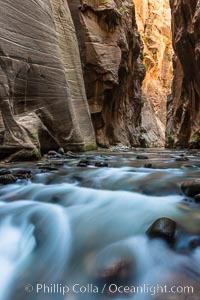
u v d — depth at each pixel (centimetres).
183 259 203
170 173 512
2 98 715
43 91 925
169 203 320
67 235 251
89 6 1784
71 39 1358
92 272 195
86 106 1348
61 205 328
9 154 700
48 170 548
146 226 255
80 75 1357
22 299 180
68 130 1044
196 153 1266
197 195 326
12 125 723
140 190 382
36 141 785
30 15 891
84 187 408
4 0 781
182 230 238
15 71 792
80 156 916
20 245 241
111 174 501
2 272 208
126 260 202
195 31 1692
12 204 331
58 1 1305
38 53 909
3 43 754
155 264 199
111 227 262
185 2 1780
